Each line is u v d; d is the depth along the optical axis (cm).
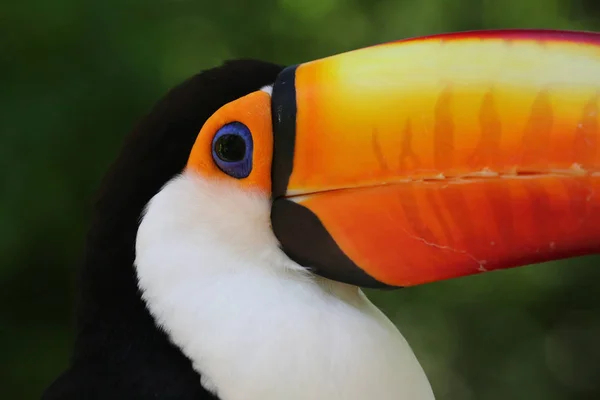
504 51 145
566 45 144
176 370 145
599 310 251
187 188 145
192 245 145
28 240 177
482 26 257
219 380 144
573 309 251
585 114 144
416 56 145
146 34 196
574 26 264
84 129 184
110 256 146
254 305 145
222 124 146
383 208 145
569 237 144
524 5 262
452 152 144
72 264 182
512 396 241
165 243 145
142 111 188
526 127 144
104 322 146
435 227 145
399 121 145
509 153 144
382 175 145
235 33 224
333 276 146
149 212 145
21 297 184
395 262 145
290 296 145
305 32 238
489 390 242
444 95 144
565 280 251
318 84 146
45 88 185
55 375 182
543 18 261
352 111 145
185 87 147
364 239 145
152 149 146
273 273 146
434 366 241
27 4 186
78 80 187
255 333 144
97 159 184
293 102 146
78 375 146
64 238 181
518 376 243
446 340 244
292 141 145
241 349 144
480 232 144
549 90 144
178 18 208
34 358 183
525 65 144
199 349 145
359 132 145
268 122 146
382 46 146
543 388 243
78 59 188
